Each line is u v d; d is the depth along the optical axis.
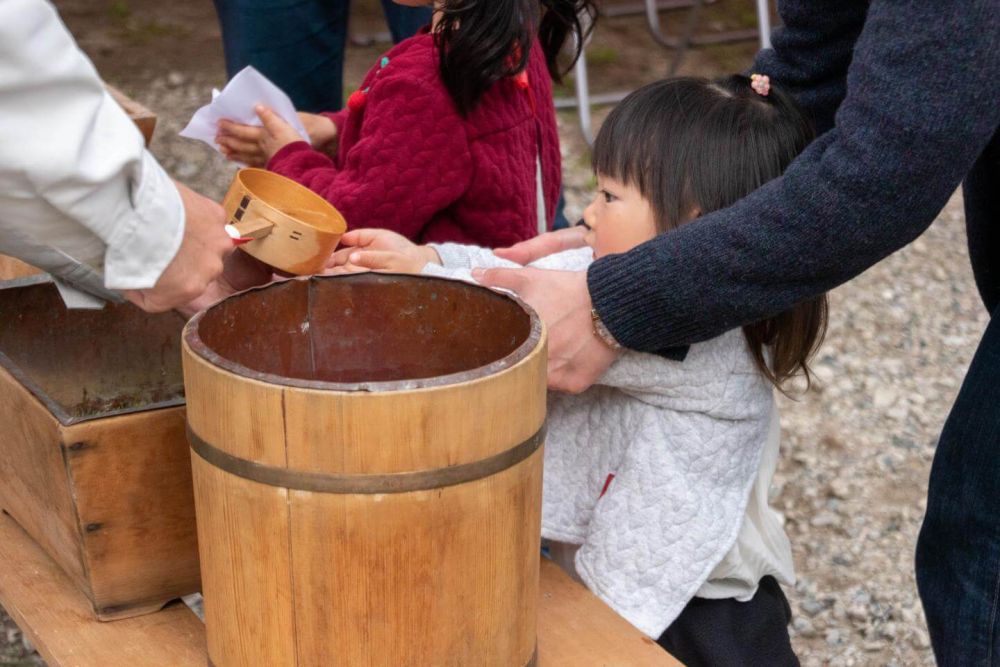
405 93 1.74
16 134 0.92
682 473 1.43
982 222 1.51
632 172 1.41
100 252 1.05
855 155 1.12
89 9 6.09
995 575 1.40
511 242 1.88
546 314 1.28
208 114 2.01
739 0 6.30
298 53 2.67
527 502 1.06
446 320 1.20
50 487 1.27
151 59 5.50
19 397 1.28
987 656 1.42
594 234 1.49
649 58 5.58
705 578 1.42
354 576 1.00
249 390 0.96
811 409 3.27
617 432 1.47
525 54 1.73
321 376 1.21
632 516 1.43
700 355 1.40
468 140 1.78
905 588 2.60
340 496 0.97
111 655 1.21
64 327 1.49
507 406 1.00
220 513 1.03
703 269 1.20
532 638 1.13
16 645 2.33
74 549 1.26
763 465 1.55
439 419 0.96
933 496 1.46
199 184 4.33
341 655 1.02
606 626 1.27
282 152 1.94
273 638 1.04
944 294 3.96
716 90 1.43
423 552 1.00
